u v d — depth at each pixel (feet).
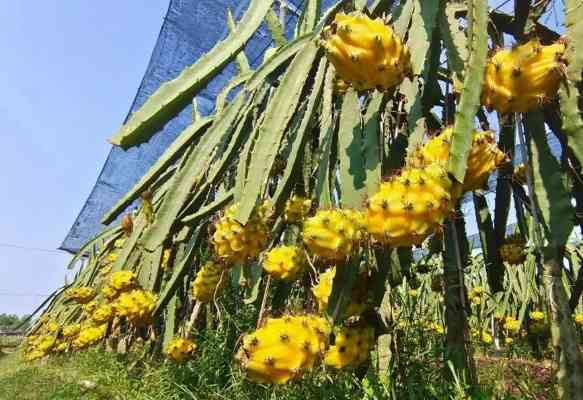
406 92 2.35
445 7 2.10
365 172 2.23
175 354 4.59
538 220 2.13
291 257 2.74
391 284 2.65
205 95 10.61
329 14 2.69
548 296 2.00
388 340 2.77
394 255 2.62
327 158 2.58
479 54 1.73
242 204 2.45
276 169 3.60
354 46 1.76
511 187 3.32
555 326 1.97
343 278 2.02
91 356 10.75
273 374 1.80
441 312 4.03
